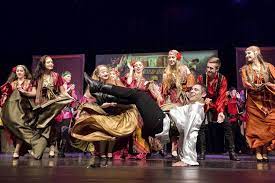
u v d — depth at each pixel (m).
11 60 8.68
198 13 8.37
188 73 4.41
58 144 5.62
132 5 8.62
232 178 1.96
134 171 2.46
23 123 4.18
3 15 8.55
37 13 8.68
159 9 8.54
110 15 8.71
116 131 2.94
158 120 3.08
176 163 3.19
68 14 8.74
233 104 6.29
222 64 8.21
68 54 8.88
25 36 8.71
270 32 8.01
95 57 8.55
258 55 3.95
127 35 8.73
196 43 8.43
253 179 1.91
